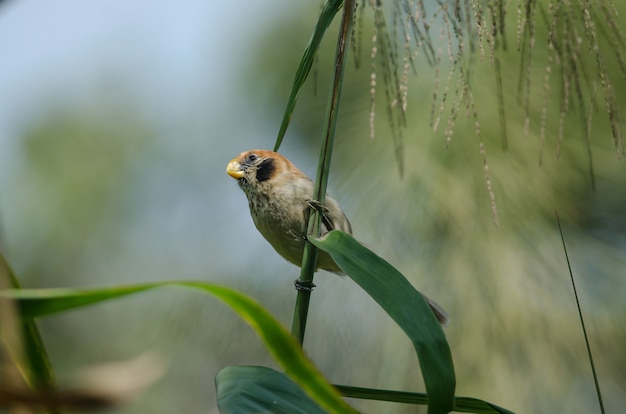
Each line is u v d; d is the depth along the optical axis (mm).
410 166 7613
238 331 8773
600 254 7852
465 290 7508
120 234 11578
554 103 7426
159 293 10719
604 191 7762
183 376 10734
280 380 2621
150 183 11383
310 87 8273
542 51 7273
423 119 7551
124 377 1243
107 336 11812
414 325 2818
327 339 7996
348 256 3043
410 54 3289
